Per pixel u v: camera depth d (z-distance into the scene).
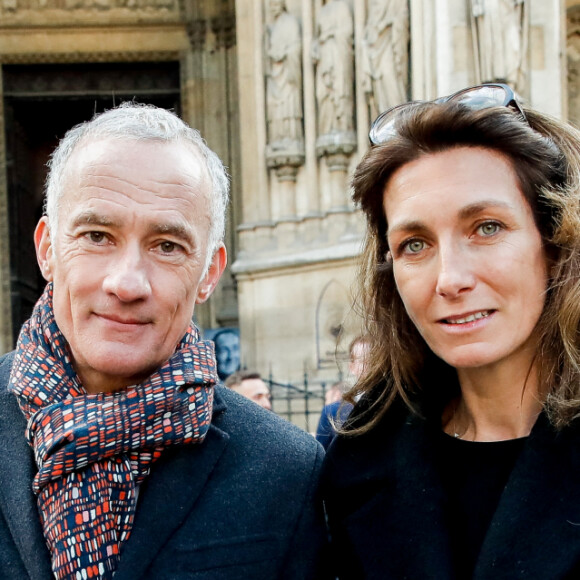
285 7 10.63
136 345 2.11
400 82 9.29
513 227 1.94
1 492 2.17
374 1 9.53
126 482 2.11
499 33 8.15
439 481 2.09
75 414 2.07
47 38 13.73
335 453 2.31
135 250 2.09
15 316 13.80
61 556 2.03
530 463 1.93
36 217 15.55
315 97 10.32
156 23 13.66
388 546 2.09
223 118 13.40
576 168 2.00
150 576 2.11
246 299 10.42
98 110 14.80
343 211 9.83
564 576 1.80
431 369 2.29
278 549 2.24
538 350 2.03
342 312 9.52
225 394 2.49
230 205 13.27
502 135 1.93
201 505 2.22
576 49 11.56
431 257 1.99
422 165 1.97
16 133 14.48
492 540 1.89
